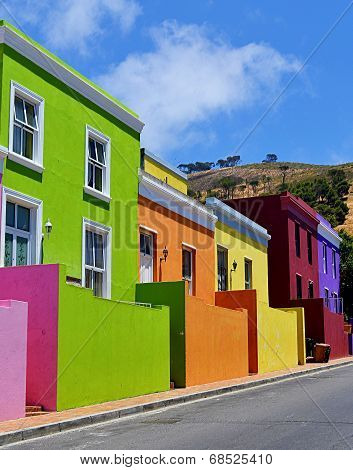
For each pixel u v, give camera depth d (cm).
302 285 3547
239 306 2352
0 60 1405
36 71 1511
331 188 9431
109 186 1767
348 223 8394
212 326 1980
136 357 1551
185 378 1755
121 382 1475
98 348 1392
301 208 3572
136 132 1939
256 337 2320
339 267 4491
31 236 1472
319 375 2308
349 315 4762
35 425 1044
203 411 1293
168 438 947
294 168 11169
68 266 1573
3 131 1388
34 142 1503
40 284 1280
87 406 1320
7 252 1398
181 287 1794
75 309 1320
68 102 1620
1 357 1109
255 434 957
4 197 1374
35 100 1503
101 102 1759
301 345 2919
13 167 1415
